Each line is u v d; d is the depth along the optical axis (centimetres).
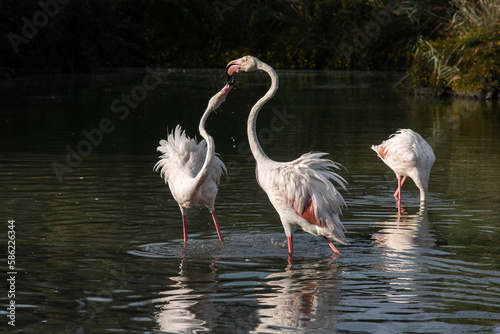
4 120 2189
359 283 734
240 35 5206
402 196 1204
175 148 952
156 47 5262
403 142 1160
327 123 2175
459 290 709
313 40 4991
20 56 4281
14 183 1238
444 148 1694
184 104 2742
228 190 1226
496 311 650
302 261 821
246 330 602
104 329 603
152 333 595
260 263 812
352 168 1439
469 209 1091
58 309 652
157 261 816
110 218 1016
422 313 645
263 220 1028
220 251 865
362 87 3609
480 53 3097
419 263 807
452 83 3148
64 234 925
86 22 4628
